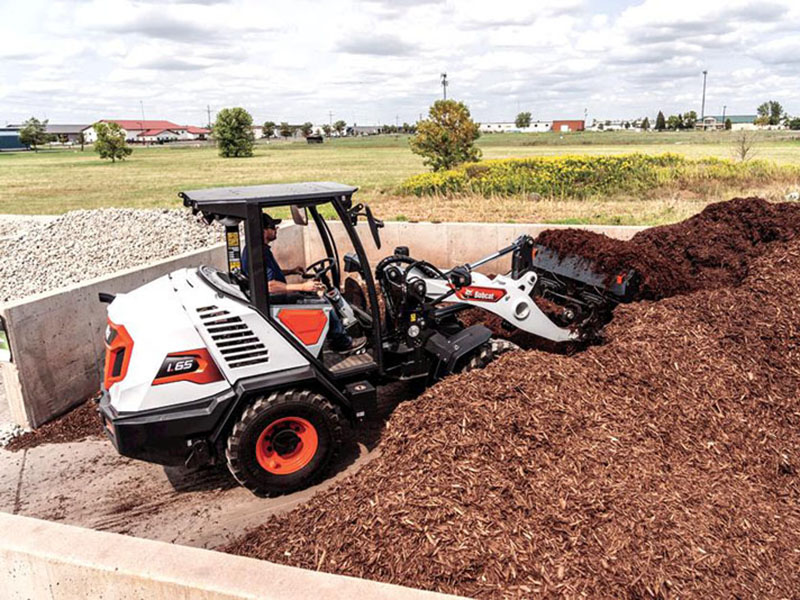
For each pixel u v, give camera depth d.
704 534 3.25
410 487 3.61
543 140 84.94
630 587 2.92
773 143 54.72
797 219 7.95
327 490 4.02
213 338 4.34
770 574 3.08
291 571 2.30
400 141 112.94
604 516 3.33
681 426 4.38
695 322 5.63
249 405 4.45
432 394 4.47
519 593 2.90
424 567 3.09
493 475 3.65
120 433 4.16
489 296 5.64
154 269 7.19
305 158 60.75
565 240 7.01
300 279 5.56
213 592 2.22
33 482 4.91
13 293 9.61
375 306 4.96
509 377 4.56
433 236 10.41
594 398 4.46
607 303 6.45
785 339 5.34
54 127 172.75
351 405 4.84
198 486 4.83
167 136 160.12
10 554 2.48
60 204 25.08
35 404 5.71
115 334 4.36
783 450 4.29
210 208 4.34
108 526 4.34
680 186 18.81
